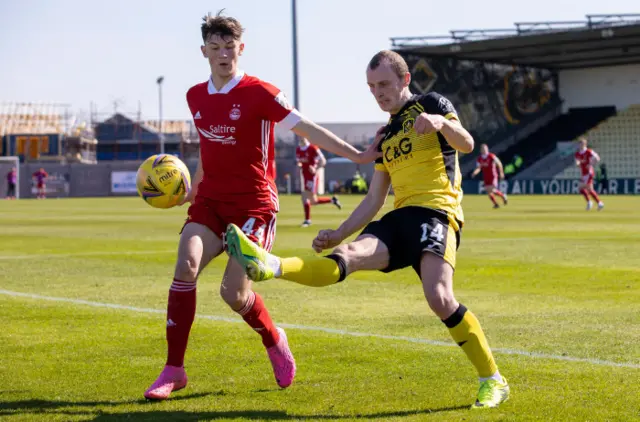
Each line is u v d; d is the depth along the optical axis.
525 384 7.30
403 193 6.95
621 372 7.74
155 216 37.81
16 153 96.88
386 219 6.87
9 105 107.94
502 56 76.44
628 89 80.94
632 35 68.06
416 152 6.86
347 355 8.51
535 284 13.79
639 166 79.62
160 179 7.70
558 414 6.37
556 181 72.44
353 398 6.91
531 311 11.19
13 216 38.12
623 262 16.89
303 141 29.77
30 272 15.65
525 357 8.38
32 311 11.19
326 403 6.77
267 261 6.01
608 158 80.62
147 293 12.95
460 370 7.87
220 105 7.27
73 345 9.01
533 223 29.77
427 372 7.80
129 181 81.19
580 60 78.94
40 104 109.06
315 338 9.39
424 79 74.62
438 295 6.53
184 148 99.38
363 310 11.39
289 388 7.27
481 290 13.16
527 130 81.00
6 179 78.06
